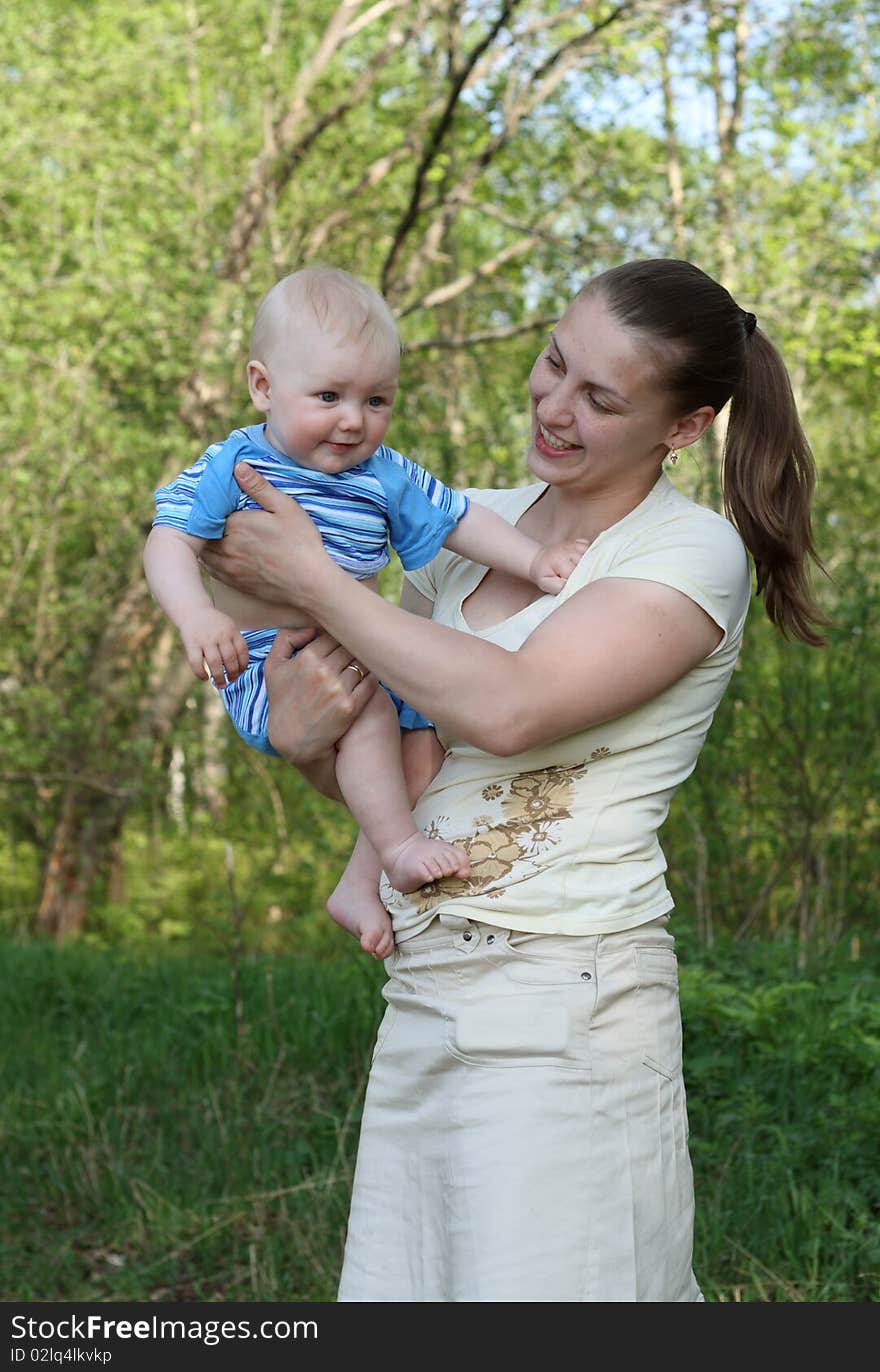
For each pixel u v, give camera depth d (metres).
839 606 6.81
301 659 2.28
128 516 10.01
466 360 10.79
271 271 10.05
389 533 2.42
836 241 11.20
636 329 2.05
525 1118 1.99
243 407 9.90
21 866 12.62
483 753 2.16
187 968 7.17
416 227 11.81
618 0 10.34
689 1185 2.15
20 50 10.09
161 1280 4.01
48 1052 5.75
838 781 6.94
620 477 2.18
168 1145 4.78
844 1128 4.02
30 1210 4.48
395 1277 2.12
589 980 2.03
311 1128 4.67
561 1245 1.98
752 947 6.28
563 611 2.07
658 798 2.14
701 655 2.11
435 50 10.97
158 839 11.84
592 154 11.05
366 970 5.56
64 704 10.52
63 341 9.79
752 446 2.35
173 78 11.12
